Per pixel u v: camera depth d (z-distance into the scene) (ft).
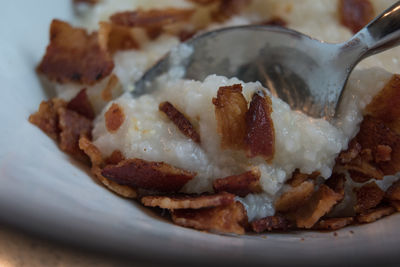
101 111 0.70
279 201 0.61
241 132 0.61
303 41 0.65
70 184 0.55
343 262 0.46
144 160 0.61
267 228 0.59
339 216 0.62
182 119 0.63
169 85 0.67
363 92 0.63
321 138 0.62
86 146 0.63
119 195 0.60
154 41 0.73
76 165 0.62
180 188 0.62
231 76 0.68
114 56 0.72
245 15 0.74
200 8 0.74
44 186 0.50
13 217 0.45
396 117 0.62
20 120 0.61
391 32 0.60
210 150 0.62
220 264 0.45
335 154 0.63
